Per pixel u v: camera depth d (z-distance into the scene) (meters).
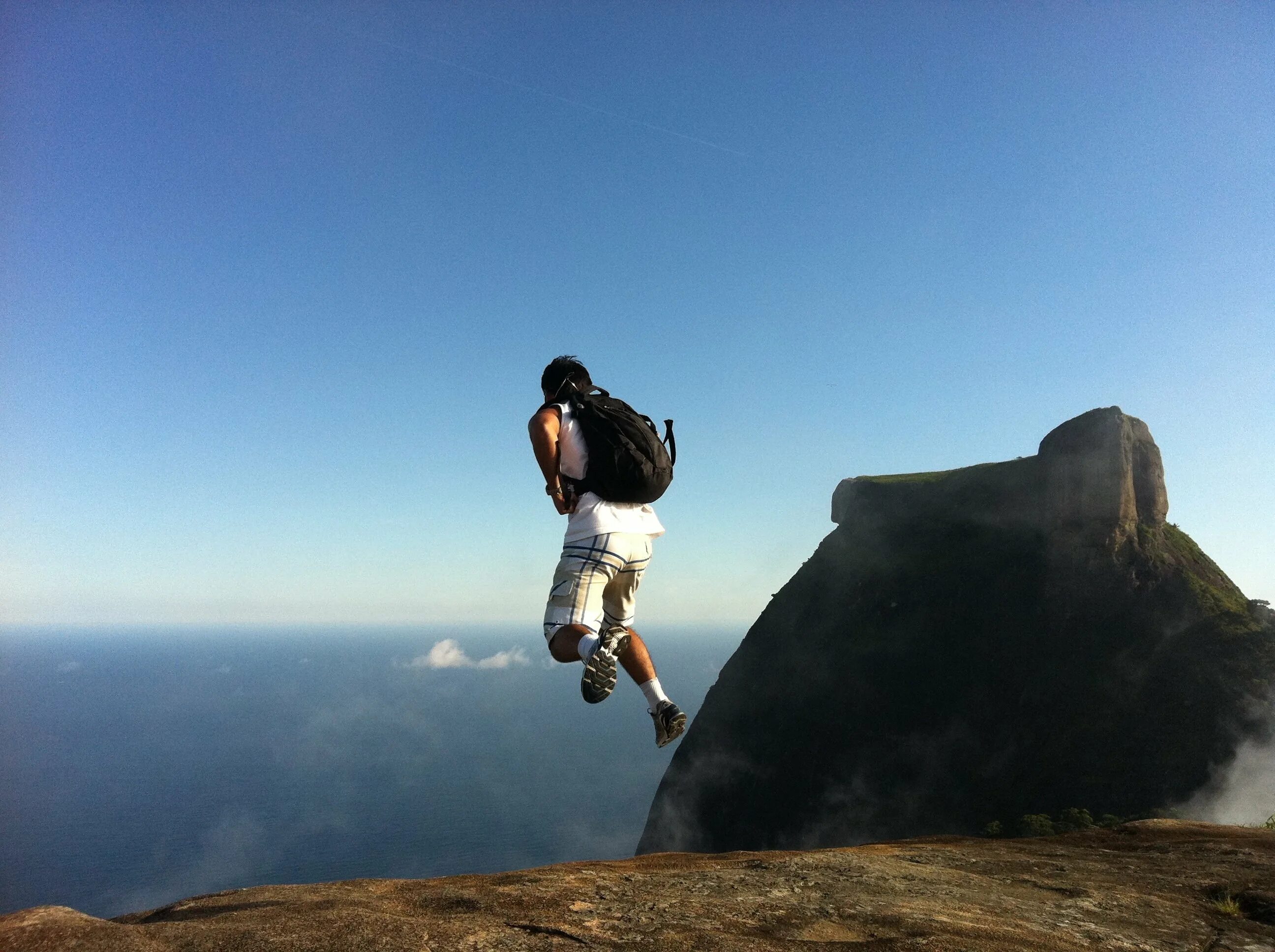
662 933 2.33
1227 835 5.35
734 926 2.50
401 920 2.17
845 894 3.08
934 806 75.19
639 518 3.01
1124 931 2.98
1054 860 4.43
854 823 79.25
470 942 2.07
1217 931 3.13
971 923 2.77
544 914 2.49
